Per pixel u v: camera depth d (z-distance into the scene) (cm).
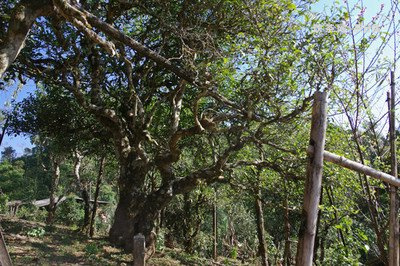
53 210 1778
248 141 813
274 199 980
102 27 543
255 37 616
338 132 550
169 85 1103
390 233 388
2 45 474
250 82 655
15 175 2623
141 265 367
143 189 1027
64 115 1231
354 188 583
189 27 804
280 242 1566
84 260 840
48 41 873
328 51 514
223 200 1567
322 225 775
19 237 975
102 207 2231
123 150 1038
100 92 1015
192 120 1215
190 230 1561
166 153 994
